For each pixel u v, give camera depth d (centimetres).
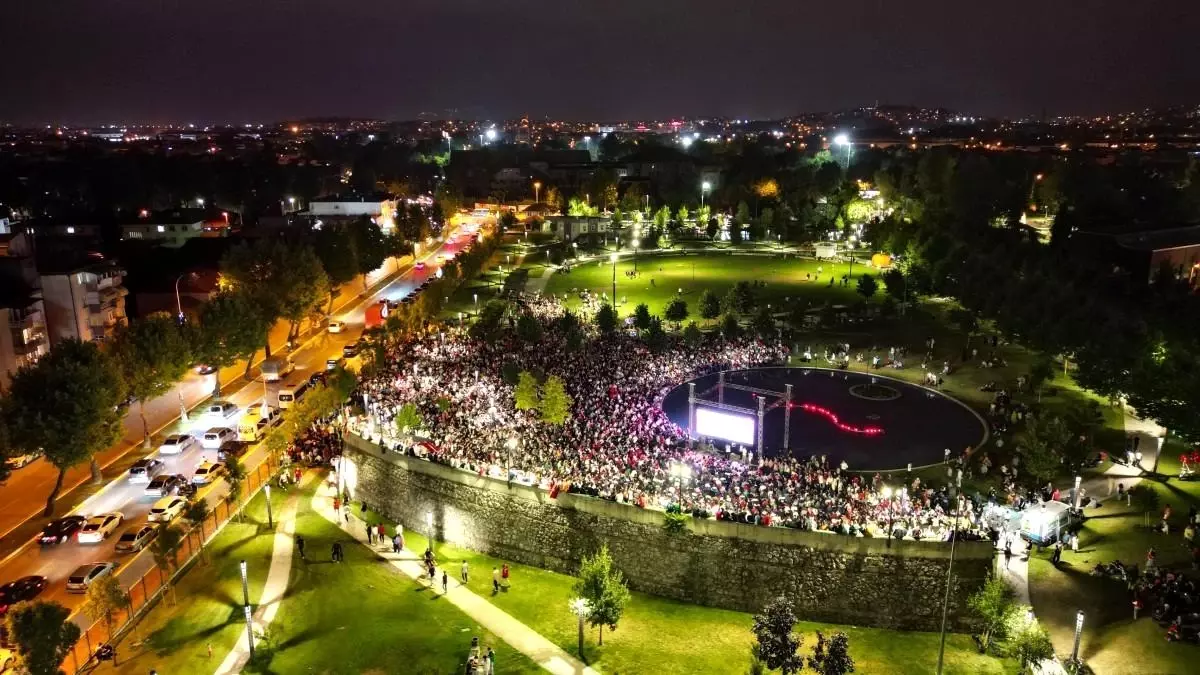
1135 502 6006
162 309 11794
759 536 5531
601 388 8481
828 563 5397
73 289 9738
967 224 15975
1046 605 4903
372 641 5097
